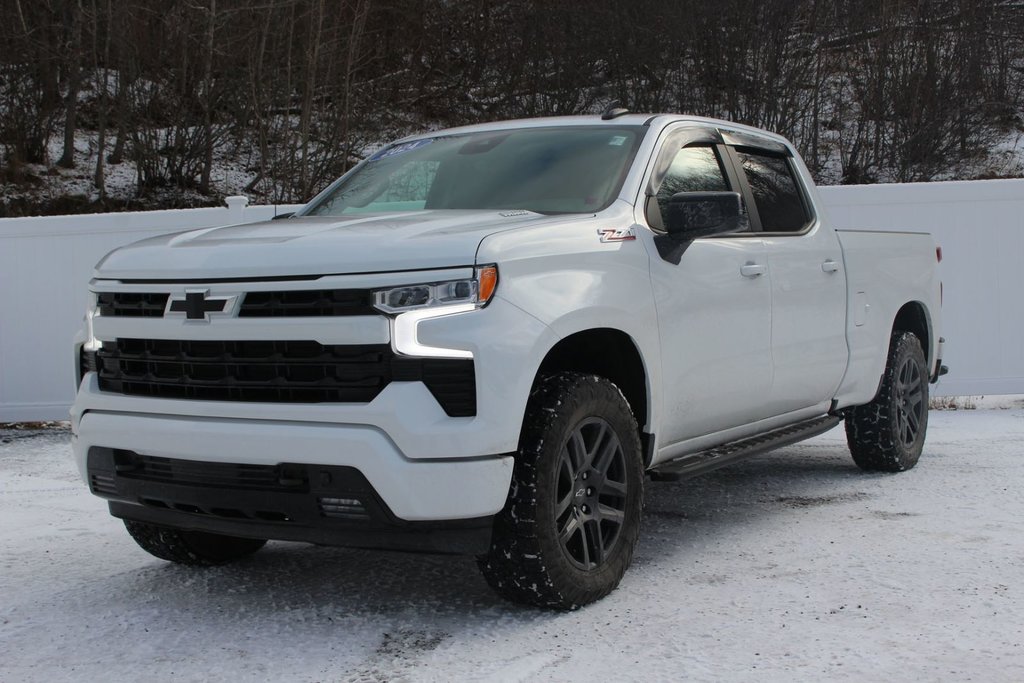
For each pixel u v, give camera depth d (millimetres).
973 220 9562
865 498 5875
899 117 21375
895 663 3312
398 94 21234
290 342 3604
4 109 19719
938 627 3662
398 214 4441
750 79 20438
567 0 20578
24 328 9469
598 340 4199
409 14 21094
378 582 4422
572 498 3895
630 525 4176
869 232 6398
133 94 19188
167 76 19344
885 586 4168
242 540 4773
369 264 3531
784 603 3980
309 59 18938
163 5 18969
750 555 4711
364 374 3504
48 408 9500
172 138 19891
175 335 3787
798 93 20922
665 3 20109
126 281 4000
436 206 4746
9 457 7859
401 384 3469
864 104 21375
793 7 20250
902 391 6598
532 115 20969
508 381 3549
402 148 5457
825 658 3373
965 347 9641
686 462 4637
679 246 4508
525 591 3791
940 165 21531
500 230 3762
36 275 9438
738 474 6746
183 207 19234
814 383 5605
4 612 4094
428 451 3434
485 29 21250
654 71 20562
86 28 19859
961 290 9602
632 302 4160
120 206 19156
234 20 18984
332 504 3551
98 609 4113
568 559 3848
